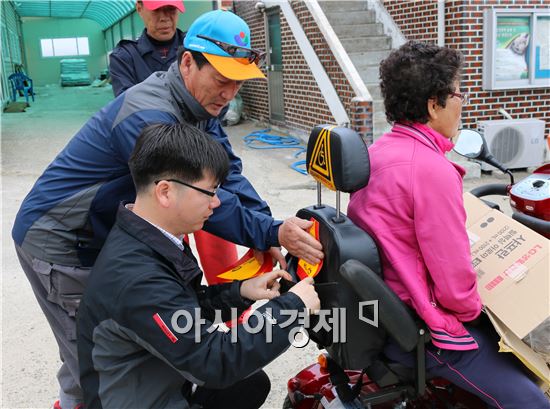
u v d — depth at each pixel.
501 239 1.89
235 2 11.83
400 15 8.34
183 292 1.60
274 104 10.51
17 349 3.36
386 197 1.69
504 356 1.73
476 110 7.15
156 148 1.55
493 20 6.82
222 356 1.55
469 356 1.71
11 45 22.03
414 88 1.70
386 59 1.80
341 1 9.13
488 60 6.98
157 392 1.67
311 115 8.88
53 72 33.03
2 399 2.90
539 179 2.26
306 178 7.06
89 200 2.15
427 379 1.86
